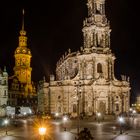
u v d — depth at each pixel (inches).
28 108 6555.1
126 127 3026.6
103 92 5118.1
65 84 5211.6
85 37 5418.3
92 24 5334.6
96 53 5211.6
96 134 2390.5
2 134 2504.9
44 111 5398.6
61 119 4510.3
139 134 2402.8
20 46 7583.7
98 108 5068.9
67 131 2645.2
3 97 5693.9
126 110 5305.1
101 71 5260.8
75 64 5580.7
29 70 7495.1
